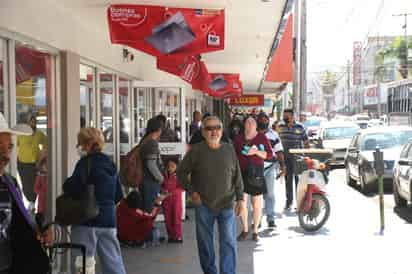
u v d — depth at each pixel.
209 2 8.27
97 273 7.38
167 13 8.45
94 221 5.62
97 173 5.62
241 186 6.80
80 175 5.60
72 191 5.59
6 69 6.17
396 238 9.48
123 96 12.16
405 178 12.12
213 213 6.62
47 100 7.68
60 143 7.85
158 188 8.79
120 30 8.30
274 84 35.38
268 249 8.72
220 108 41.97
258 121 10.68
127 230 8.84
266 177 10.02
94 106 9.82
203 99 31.52
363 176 15.29
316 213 10.00
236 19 10.80
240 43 14.45
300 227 10.38
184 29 8.50
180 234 9.22
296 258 8.18
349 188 16.80
